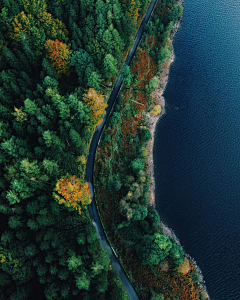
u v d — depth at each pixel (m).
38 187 72.50
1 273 63.12
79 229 80.19
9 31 80.44
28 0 82.69
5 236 65.25
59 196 72.50
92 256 70.94
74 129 83.88
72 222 80.00
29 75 83.62
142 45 118.06
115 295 71.00
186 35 140.88
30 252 65.75
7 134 70.56
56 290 64.94
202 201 107.00
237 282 95.81
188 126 119.06
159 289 86.06
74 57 86.88
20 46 82.62
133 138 108.31
